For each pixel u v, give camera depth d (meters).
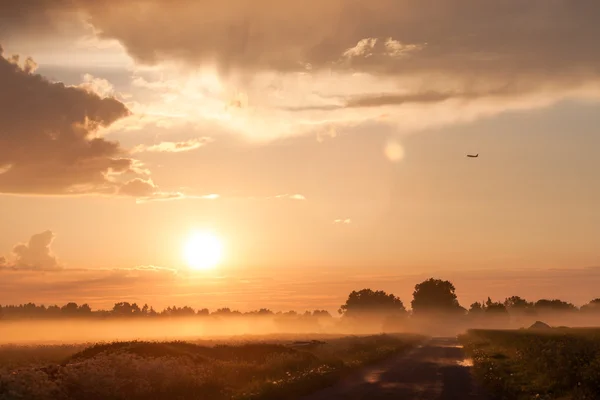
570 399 26.39
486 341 88.19
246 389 30.72
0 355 65.06
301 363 45.94
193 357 44.66
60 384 27.86
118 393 28.77
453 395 28.47
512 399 26.81
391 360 54.31
